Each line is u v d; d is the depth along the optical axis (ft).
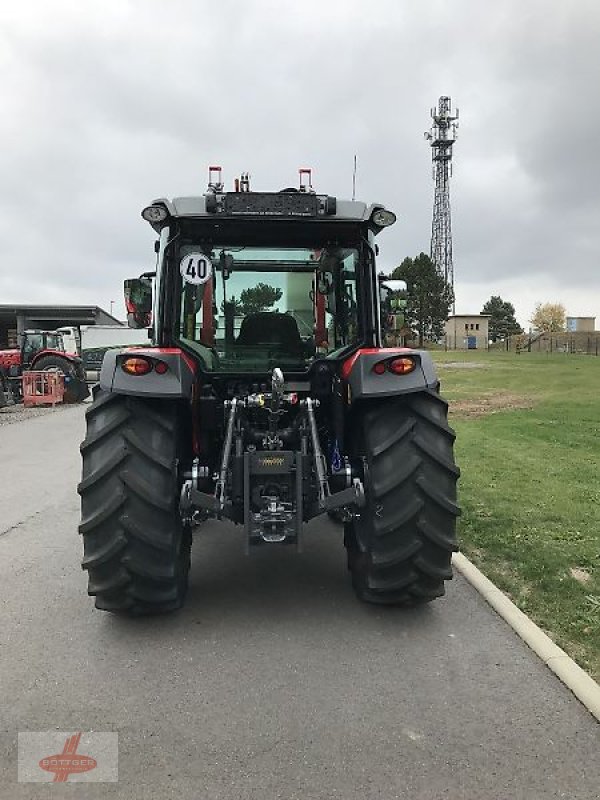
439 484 12.70
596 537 17.66
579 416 45.70
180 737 9.39
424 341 246.88
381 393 12.64
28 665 11.51
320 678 10.97
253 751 9.05
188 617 13.42
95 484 12.53
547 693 10.48
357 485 12.67
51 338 73.41
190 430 14.10
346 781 8.44
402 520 12.52
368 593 13.21
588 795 8.20
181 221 13.74
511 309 361.71
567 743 9.20
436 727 9.58
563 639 12.12
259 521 12.53
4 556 17.72
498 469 26.94
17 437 43.60
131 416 12.89
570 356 154.20
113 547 12.34
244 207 13.42
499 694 10.46
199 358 13.88
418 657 11.68
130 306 16.34
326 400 14.56
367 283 14.14
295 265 14.64
